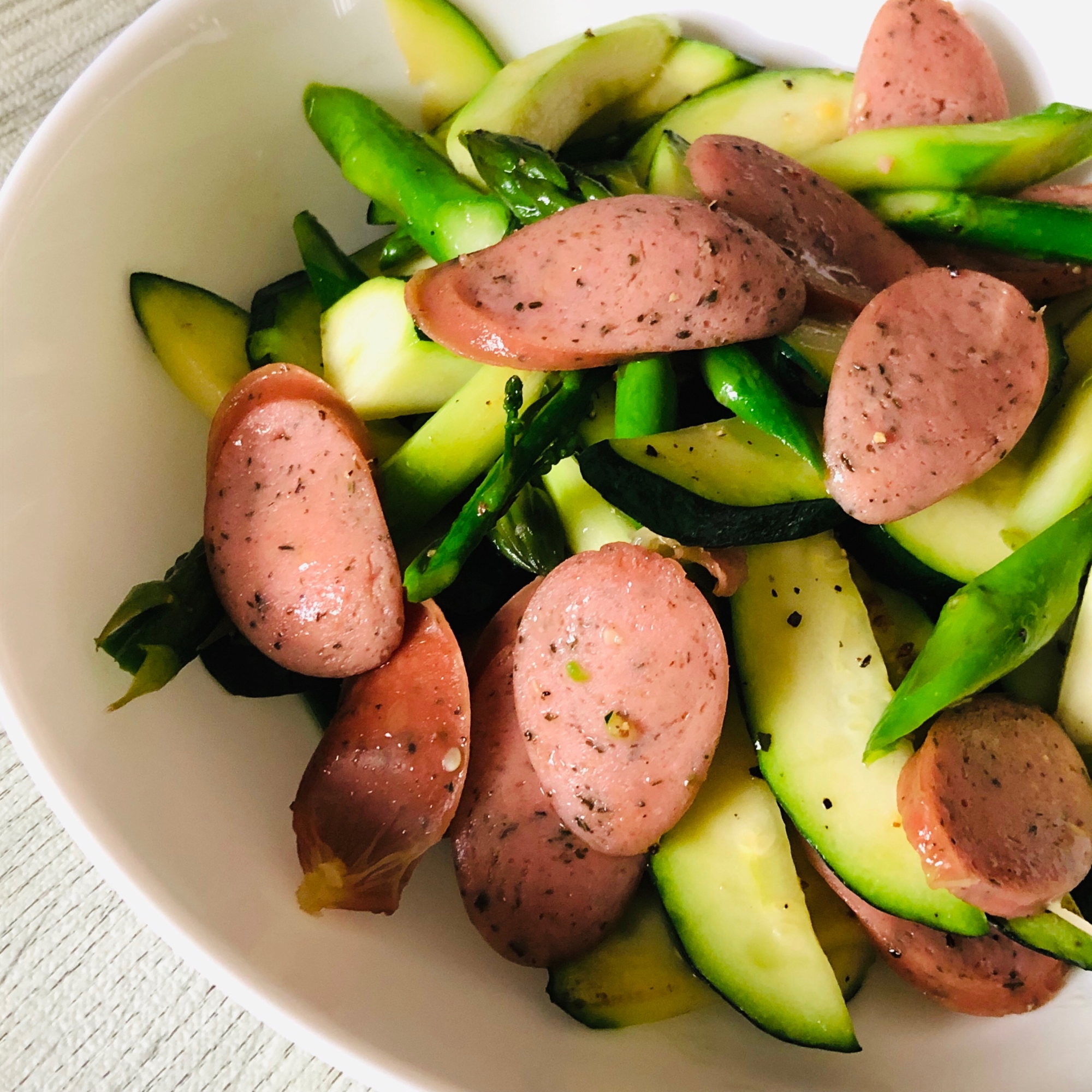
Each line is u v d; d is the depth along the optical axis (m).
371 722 0.23
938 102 0.26
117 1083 0.23
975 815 0.22
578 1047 0.22
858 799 0.23
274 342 0.25
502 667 0.24
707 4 0.27
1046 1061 0.22
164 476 0.24
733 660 0.24
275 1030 0.21
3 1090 0.23
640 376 0.24
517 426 0.23
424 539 0.25
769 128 0.27
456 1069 0.21
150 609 0.23
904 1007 0.24
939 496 0.23
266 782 0.23
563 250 0.23
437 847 0.24
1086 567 0.23
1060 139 0.25
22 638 0.21
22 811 0.25
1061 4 0.26
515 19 0.26
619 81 0.27
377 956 0.22
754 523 0.23
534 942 0.23
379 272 0.27
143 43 0.24
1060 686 0.24
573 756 0.22
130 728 0.22
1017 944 0.23
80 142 0.23
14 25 0.27
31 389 0.22
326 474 0.23
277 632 0.23
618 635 0.22
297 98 0.26
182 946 0.21
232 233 0.26
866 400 0.23
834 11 0.27
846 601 0.24
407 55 0.26
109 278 0.24
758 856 0.23
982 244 0.25
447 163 0.26
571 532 0.25
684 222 0.23
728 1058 0.23
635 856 0.23
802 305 0.23
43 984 0.24
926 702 0.22
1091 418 0.24
